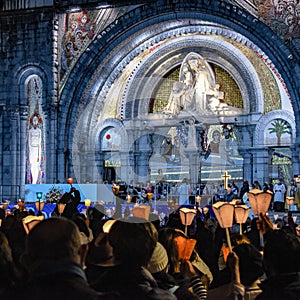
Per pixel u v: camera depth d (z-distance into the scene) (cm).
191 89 4069
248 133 3919
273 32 3488
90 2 3856
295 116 3434
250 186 3700
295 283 574
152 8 3703
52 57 3925
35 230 475
